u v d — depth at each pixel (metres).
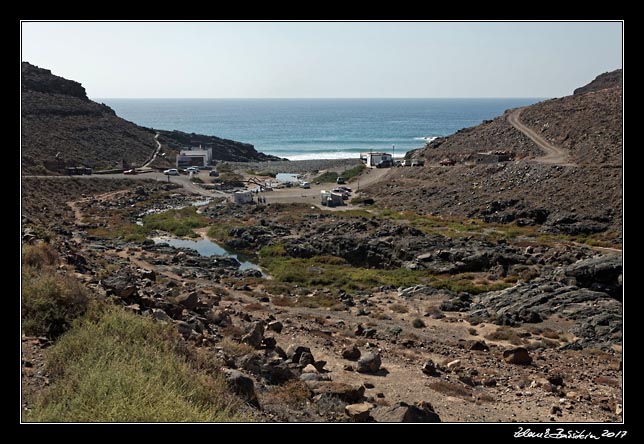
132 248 46.75
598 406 15.69
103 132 119.06
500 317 28.39
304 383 14.41
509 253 43.50
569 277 34.31
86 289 16.16
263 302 31.45
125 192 84.56
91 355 11.05
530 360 20.77
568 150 83.94
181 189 93.19
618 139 77.25
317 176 109.12
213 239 57.94
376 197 84.00
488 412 14.68
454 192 76.81
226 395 11.61
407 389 16.22
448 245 46.81
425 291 35.00
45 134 105.25
